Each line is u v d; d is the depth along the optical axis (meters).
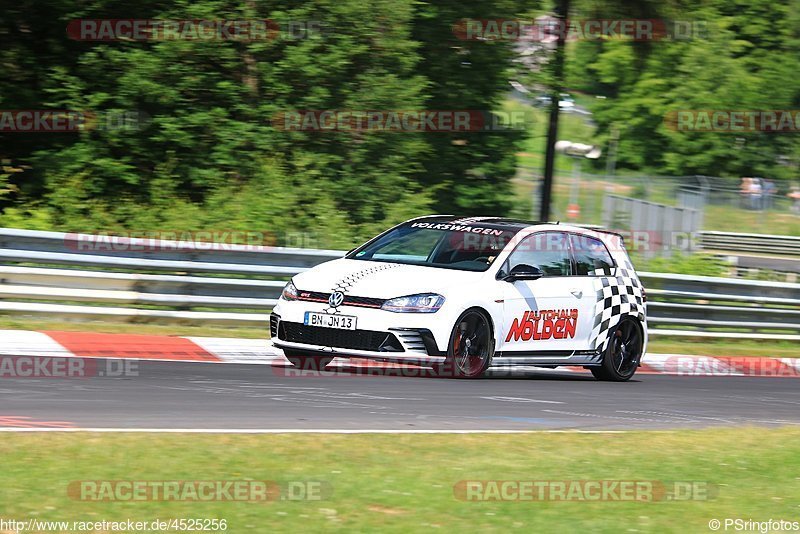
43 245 39.41
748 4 147.62
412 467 19.69
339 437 22.11
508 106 75.19
